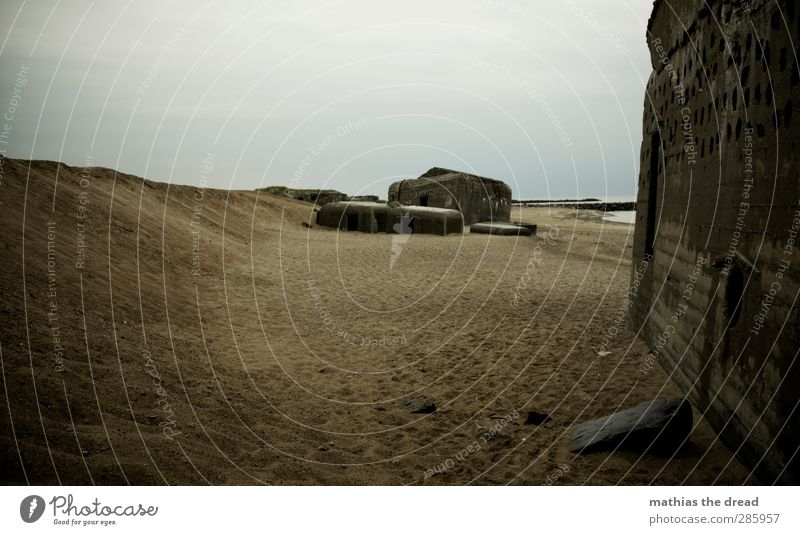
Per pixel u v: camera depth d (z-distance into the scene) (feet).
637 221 31.58
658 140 28.09
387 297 40.32
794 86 13.35
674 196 23.95
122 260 33.78
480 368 25.00
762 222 14.97
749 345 15.38
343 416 19.52
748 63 16.21
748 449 15.23
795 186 13.17
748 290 15.61
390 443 17.53
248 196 99.30
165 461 14.21
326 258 59.11
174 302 30.81
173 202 64.28
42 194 36.50
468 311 36.29
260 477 14.53
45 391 15.60
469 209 105.91
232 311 32.73
